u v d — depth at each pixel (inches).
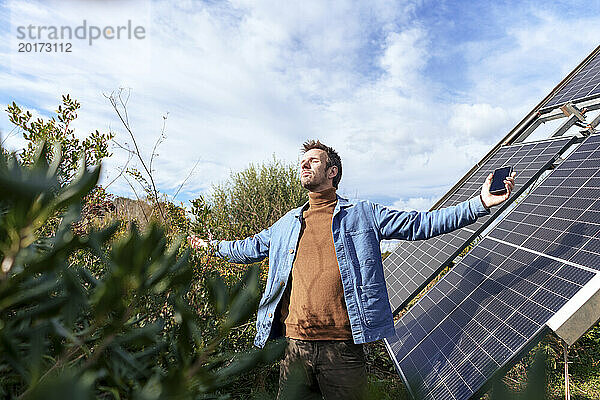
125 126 134.7
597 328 163.6
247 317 15.2
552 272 110.2
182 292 16.8
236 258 141.5
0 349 15.6
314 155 131.2
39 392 10.2
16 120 113.6
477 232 166.7
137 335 19.3
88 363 16.1
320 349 113.9
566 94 191.5
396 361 140.2
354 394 14.7
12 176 12.2
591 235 110.6
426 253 195.3
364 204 131.1
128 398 18.3
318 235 126.9
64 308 16.8
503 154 205.0
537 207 150.3
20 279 14.4
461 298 141.6
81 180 13.4
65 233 17.3
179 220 122.8
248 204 297.6
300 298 119.7
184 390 13.4
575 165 148.0
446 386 104.3
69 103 124.4
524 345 91.8
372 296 119.0
